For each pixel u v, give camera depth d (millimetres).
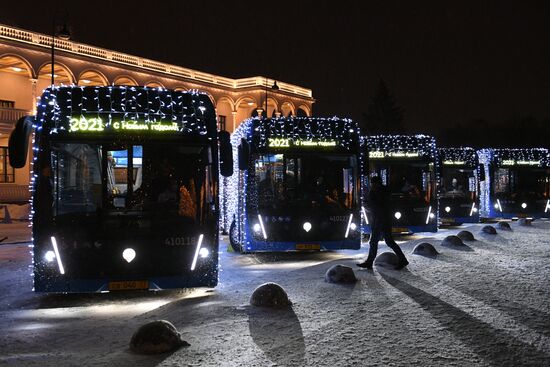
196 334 6449
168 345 5844
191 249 8742
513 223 23047
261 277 10445
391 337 6082
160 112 8930
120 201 8656
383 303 7746
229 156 9180
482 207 26641
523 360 5281
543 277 9719
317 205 13383
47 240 8508
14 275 11781
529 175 25094
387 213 10766
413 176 18547
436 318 6875
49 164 8602
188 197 8820
